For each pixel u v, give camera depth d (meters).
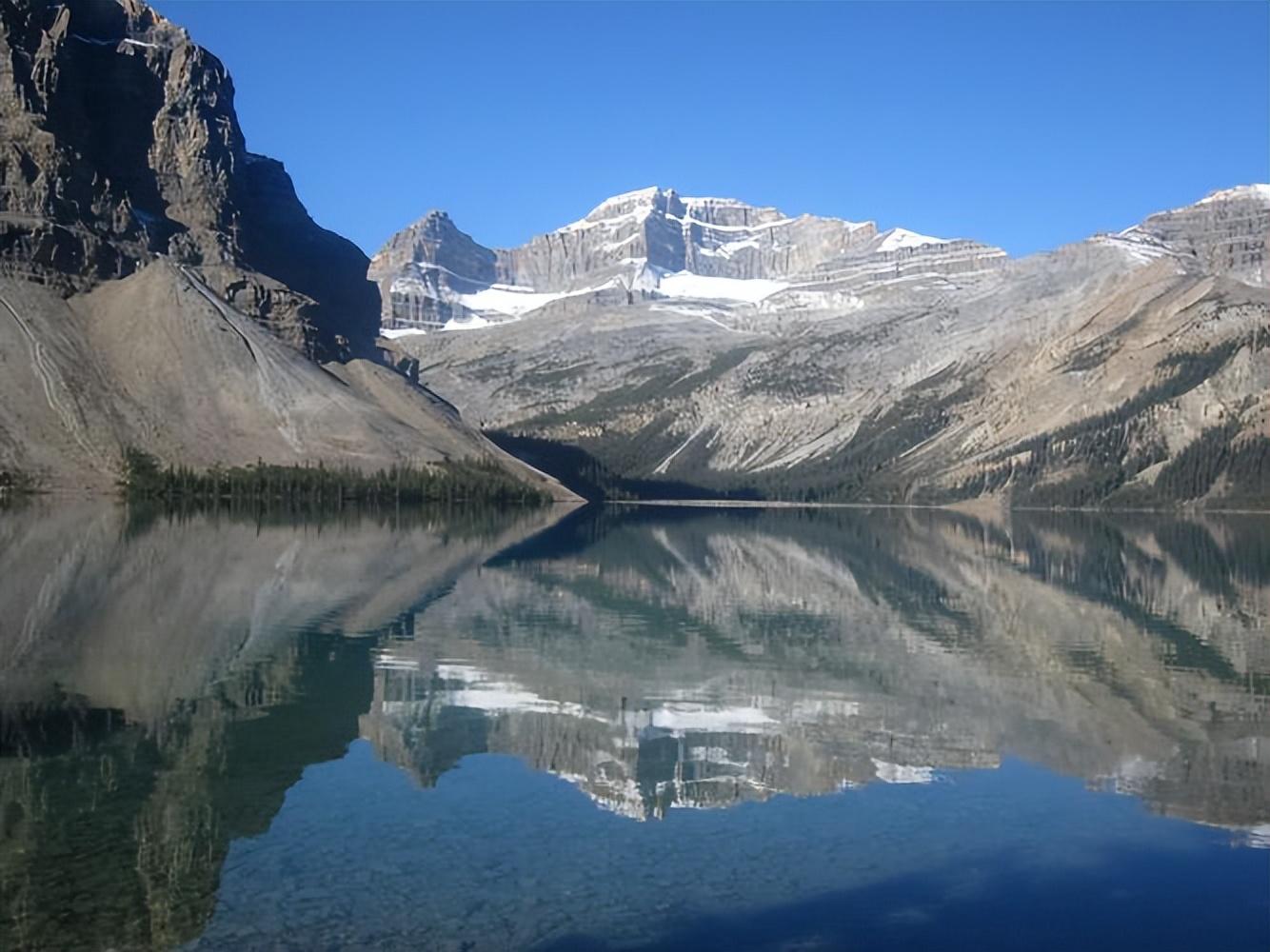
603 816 25.69
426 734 32.47
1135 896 21.75
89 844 23.23
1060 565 94.69
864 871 22.75
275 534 107.69
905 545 120.25
